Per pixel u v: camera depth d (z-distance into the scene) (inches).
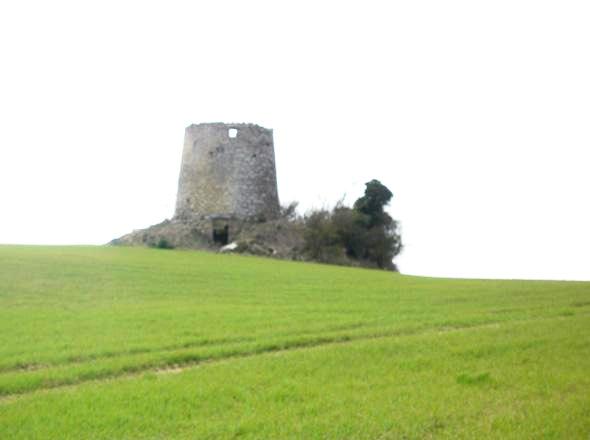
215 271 1662.2
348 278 1646.2
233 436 487.5
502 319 987.3
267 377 644.7
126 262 1756.9
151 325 922.1
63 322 936.9
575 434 489.1
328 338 846.5
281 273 1695.4
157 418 525.3
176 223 2704.2
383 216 2866.6
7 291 1234.0
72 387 628.1
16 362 696.4
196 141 2743.6
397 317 1000.2
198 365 722.2
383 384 624.4
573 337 826.2
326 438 483.5
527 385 614.9
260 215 2696.9
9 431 494.6
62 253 1935.3
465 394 587.2
